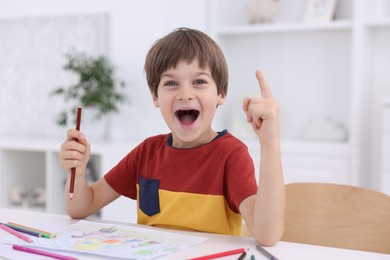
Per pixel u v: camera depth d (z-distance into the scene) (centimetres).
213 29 340
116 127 357
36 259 90
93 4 363
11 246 97
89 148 121
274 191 98
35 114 384
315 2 324
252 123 100
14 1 394
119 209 315
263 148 99
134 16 348
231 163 113
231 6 360
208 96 113
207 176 115
